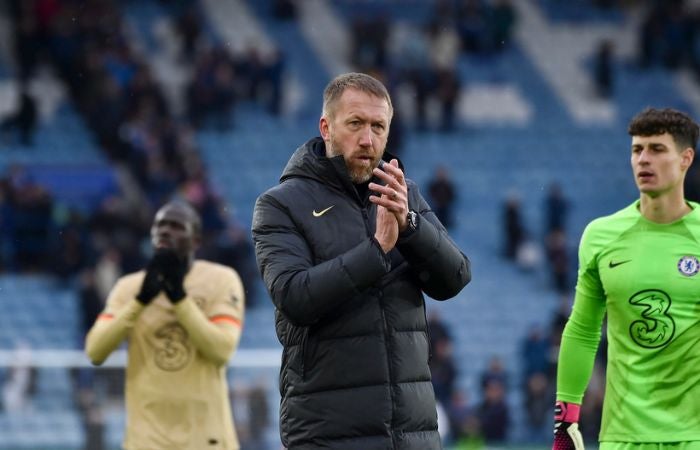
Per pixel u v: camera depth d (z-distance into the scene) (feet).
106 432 153.28
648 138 71.00
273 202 62.75
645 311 70.59
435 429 62.18
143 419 88.28
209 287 90.38
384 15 357.61
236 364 156.87
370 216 62.75
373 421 59.82
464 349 252.21
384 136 62.28
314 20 372.17
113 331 87.66
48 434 156.97
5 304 248.93
